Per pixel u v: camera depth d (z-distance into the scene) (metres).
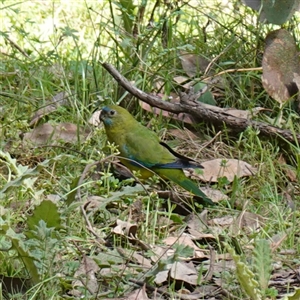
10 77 12.52
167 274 7.51
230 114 11.21
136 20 12.48
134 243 8.28
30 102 11.70
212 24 14.24
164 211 9.41
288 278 7.80
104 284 7.36
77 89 11.92
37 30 14.96
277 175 10.44
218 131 11.47
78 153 10.41
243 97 11.98
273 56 11.48
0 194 7.70
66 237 7.94
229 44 12.42
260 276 7.02
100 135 10.89
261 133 11.05
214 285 7.50
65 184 9.62
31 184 8.71
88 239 8.31
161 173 10.05
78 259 7.79
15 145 10.56
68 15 15.60
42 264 7.02
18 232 8.38
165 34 12.88
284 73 11.52
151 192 9.39
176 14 11.91
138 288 7.25
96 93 11.80
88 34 14.80
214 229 8.88
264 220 9.16
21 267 7.32
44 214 7.37
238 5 14.67
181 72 12.58
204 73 12.11
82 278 7.39
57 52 13.36
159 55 11.73
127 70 12.01
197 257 8.08
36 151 10.50
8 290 7.13
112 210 9.23
